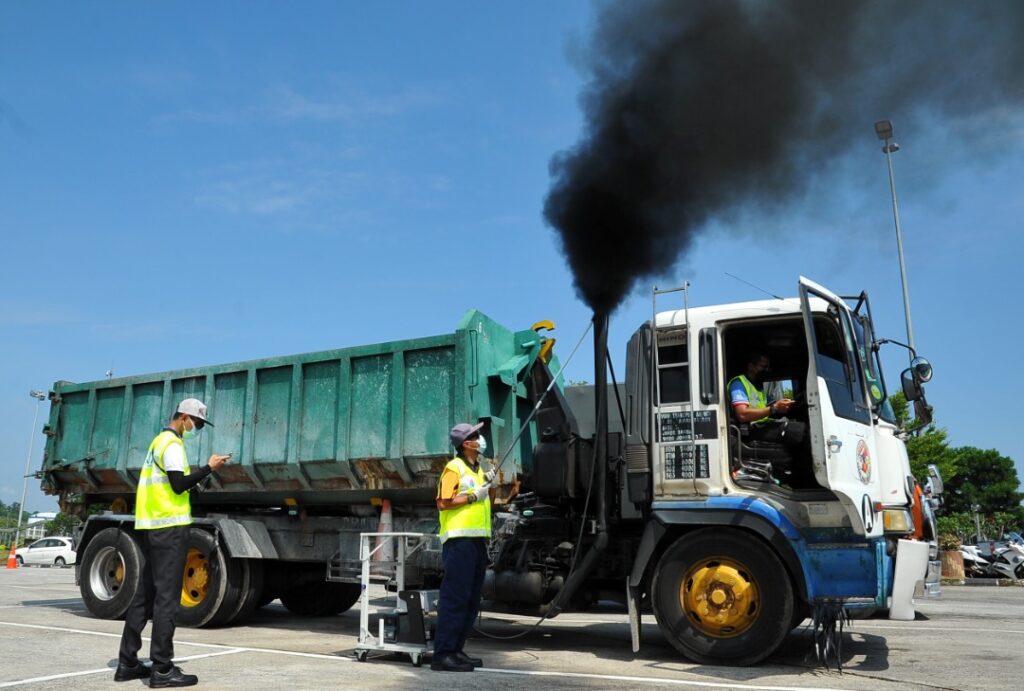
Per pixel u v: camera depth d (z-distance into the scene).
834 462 6.02
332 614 10.74
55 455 11.03
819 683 5.75
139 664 5.94
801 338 6.96
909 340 20.80
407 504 8.73
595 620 10.38
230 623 9.38
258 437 9.21
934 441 24.91
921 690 5.54
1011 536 27.12
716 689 5.49
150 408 10.26
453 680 5.84
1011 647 7.82
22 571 28.12
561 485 7.47
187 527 6.03
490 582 7.58
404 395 8.30
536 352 8.59
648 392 6.97
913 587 6.19
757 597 6.39
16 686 5.65
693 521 6.57
